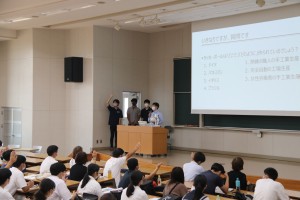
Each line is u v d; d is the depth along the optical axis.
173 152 13.57
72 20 12.89
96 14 11.95
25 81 14.38
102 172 7.70
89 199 5.21
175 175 5.09
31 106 14.13
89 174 5.69
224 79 12.47
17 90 14.70
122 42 14.54
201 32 13.01
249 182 7.16
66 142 14.42
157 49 15.18
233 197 5.66
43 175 6.70
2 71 15.26
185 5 10.70
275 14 11.25
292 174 9.66
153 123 12.65
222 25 12.47
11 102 14.91
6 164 6.87
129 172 5.97
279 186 5.29
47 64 14.30
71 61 13.88
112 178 6.75
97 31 13.84
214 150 13.29
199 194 4.52
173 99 14.62
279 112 11.20
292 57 10.92
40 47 14.23
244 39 11.96
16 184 5.95
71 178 6.50
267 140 11.91
